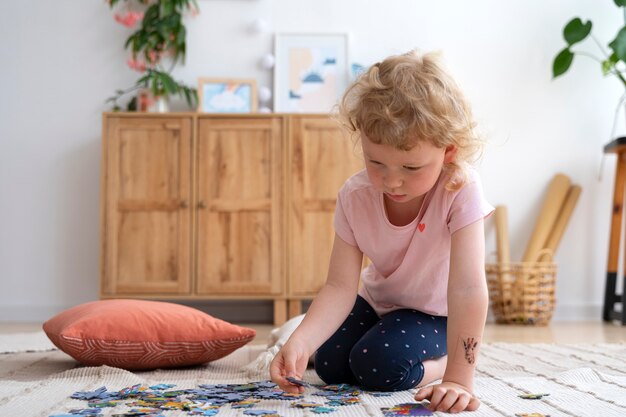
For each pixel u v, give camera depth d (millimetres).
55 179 3861
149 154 3504
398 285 1492
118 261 3480
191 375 1674
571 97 3961
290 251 3496
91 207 3857
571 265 3916
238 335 1766
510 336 2924
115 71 3895
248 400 1204
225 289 3484
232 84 3783
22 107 3875
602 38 3973
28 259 3834
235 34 3906
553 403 1221
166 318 1739
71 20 3904
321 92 3867
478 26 3969
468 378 1180
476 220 1307
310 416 1093
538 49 3971
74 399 1243
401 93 1146
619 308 3949
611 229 3744
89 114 3887
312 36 3904
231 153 3518
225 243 3500
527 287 3531
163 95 3668
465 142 1220
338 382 1493
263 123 3520
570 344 2404
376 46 3930
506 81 3961
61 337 1641
